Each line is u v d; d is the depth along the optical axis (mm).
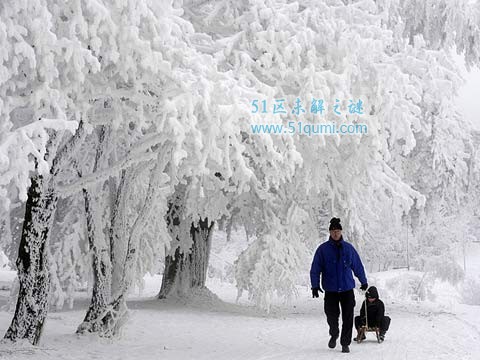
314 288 24938
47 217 26266
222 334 31750
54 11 20719
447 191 49281
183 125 22672
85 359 23391
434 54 37844
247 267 43281
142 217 30078
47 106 20516
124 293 30031
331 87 31984
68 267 43188
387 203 43969
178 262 52531
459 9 45188
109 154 33844
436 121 45938
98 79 24859
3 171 18156
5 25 17797
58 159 26406
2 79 17969
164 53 23656
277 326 35750
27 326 25984
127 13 21438
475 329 32344
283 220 43938
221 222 53656
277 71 32500
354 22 33406
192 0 34406
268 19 31109
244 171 24531
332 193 42156
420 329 32375
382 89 33719
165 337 30406
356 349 25219
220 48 31062
